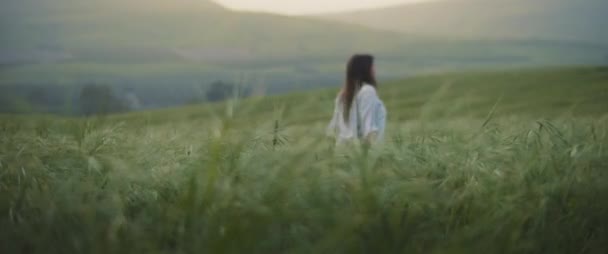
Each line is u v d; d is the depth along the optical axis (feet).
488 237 9.17
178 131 16.53
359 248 8.67
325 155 12.96
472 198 11.41
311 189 10.36
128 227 9.45
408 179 12.04
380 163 12.57
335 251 8.14
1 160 12.51
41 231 8.87
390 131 18.34
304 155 11.05
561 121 17.66
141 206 11.35
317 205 10.03
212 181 9.21
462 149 14.19
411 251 9.06
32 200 10.11
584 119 17.70
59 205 9.74
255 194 9.92
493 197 11.39
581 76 241.76
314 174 10.75
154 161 13.66
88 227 8.89
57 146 13.74
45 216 9.12
